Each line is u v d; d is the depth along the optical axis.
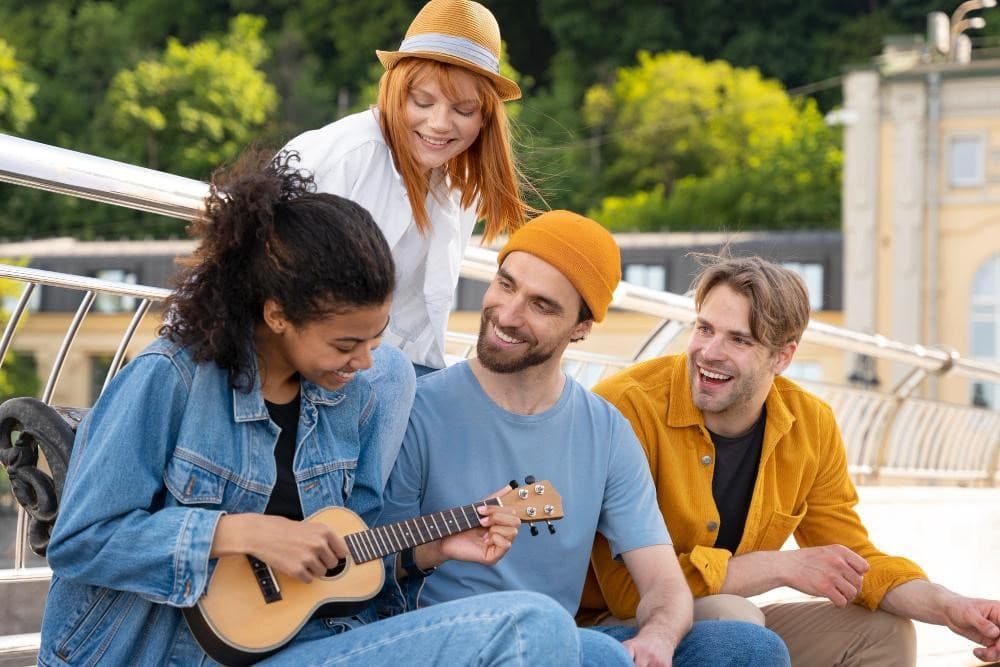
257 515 1.88
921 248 35.59
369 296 1.87
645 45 61.44
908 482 7.11
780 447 2.88
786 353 2.82
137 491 1.85
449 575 2.37
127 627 1.88
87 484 1.83
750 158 60.22
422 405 2.41
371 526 2.16
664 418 2.78
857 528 2.97
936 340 35.47
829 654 2.95
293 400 2.02
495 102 2.89
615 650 2.08
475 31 2.81
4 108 52.56
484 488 2.39
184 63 54.84
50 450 1.97
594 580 2.77
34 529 2.01
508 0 62.06
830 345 5.54
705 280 2.78
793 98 61.03
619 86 61.16
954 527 4.82
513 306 2.35
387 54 2.83
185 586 1.83
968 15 56.28
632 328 33.47
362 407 2.13
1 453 2.02
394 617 1.92
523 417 2.42
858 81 35.91
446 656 1.86
